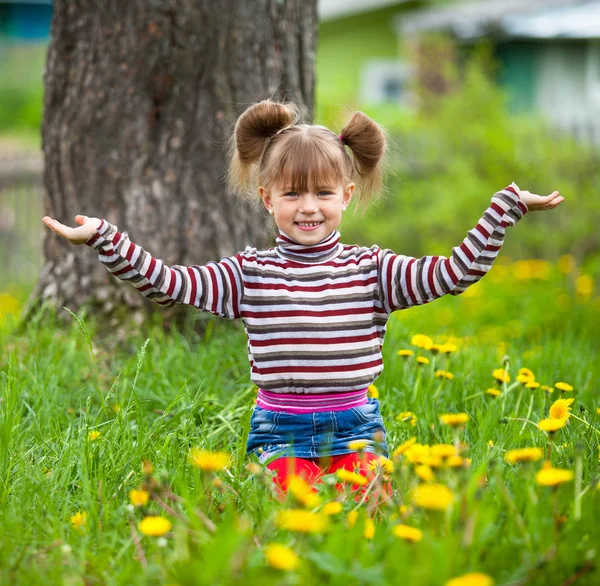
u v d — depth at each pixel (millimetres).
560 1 19719
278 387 3217
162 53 4984
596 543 2312
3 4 29266
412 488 2654
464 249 3127
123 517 2574
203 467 2414
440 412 3975
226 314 3248
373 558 2184
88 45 5066
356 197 3748
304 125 3457
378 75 24125
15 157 11953
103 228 3039
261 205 5188
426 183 11703
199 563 2053
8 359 4254
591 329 7316
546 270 9445
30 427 3459
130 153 5102
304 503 2195
